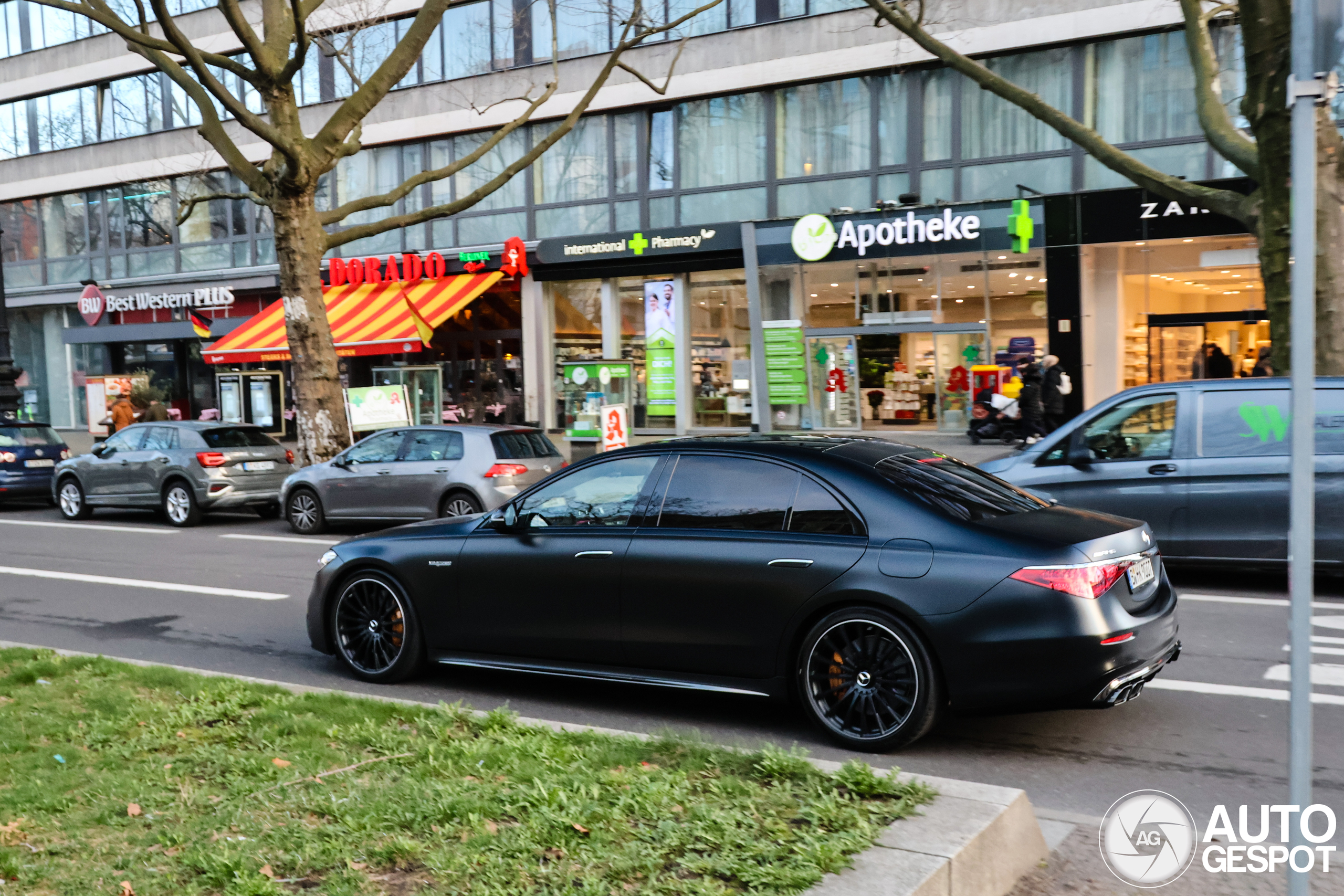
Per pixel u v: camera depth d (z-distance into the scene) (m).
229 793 4.24
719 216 23.00
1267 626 7.76
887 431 21.75
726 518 5.63
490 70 25.09
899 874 3.17
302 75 27.44
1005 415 19.92
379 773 4.47
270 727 5.10
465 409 26.52
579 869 3.39
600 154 24.17
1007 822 3.64
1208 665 6.77
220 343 26.91
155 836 3.80
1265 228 11.22
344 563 6.77
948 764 5.05
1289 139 10.74
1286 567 8.77
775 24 21.86
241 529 15.50
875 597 5.11
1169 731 5.51
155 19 29.86
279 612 9.19
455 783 4.24
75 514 17.25
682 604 5.61
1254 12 10.53
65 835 3.85
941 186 20.84
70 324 34.06
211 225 30.23
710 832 3.58
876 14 20.80
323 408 16.92
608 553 5.83
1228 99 18.45
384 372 24.03
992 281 20.45
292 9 13.88
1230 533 8.88
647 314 24.00
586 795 4.00
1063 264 19.62
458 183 26.05
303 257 16.66
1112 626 4.89
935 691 5.04
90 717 5.43
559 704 6.17
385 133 26.45
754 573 5.42
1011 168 20.22
